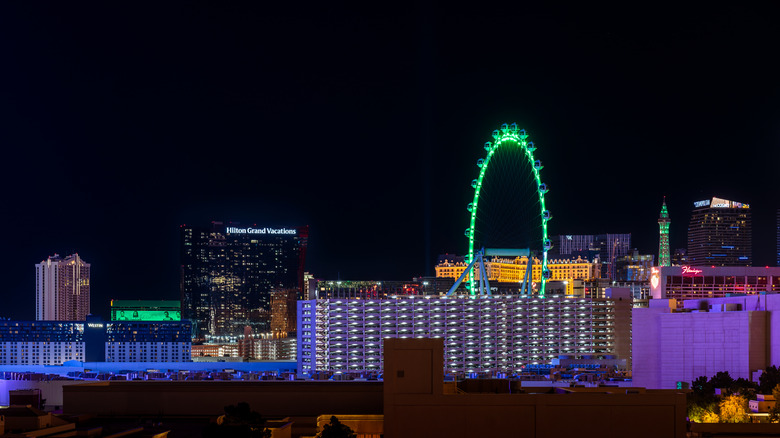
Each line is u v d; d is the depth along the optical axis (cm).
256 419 13475
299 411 15800
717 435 13475
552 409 11606
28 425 13338
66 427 13700
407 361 11650
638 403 11638
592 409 11606
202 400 15862
